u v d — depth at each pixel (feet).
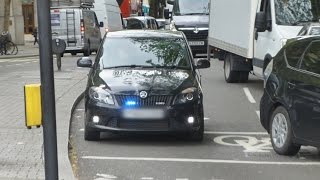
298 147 31.45
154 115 32.68
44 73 21.68
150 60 36.96
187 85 33.88
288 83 31.27
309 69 30.32
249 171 29.19
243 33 54.80
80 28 105.70
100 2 117.08
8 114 39.99
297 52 31.94
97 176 28.19
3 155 30.04
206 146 33.96
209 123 40.52
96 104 33.27
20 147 31.50
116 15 127.44
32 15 177.06
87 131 34.12
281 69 32.53
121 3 170.50
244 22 54.54
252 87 58.65
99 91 33.47
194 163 30.53
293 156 31.86
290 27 46.91
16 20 144.36
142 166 29.89
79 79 58.80
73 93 49.06
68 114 40.22
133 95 32.99
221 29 65.16
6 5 120.16
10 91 50.52
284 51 33.24
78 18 105.60
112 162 30.53
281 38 45.62
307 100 29.55
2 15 133.59
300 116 30.04
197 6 95.55
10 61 91.45
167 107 32.83
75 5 110.52
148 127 32.81
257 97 51.93
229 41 60.44
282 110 31.68
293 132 30.66
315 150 33.19
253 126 39.58
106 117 33.04
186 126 33.17
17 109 41.88
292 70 31.50
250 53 53.26
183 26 92.68
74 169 29.19
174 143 34.58
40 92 21.91
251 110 45.55
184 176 28.35
